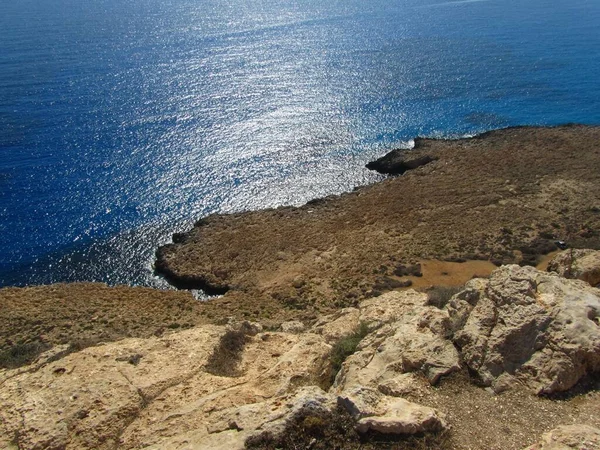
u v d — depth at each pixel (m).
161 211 57.19
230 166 66.38
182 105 85.94
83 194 59.88
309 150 70.94
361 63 110.81
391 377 15.94
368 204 54.03
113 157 68.00
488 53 117.25
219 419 14.86
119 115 81.38
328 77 101.25
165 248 49.09
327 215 52.56
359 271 41.56
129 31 151.12
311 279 41.22
